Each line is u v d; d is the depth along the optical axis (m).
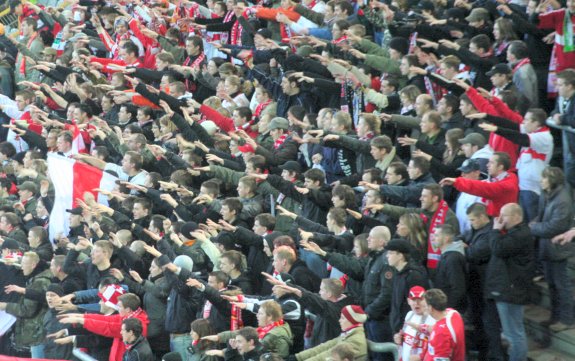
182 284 38.78
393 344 34.59
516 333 34.34
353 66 49.19
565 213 35.72
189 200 46.41
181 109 51.53
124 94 57.25
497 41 48.06
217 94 55.72
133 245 43.38
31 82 65.31
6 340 47.78
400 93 45.88
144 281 41.25
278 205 41.31
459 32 50.34
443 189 40.44
